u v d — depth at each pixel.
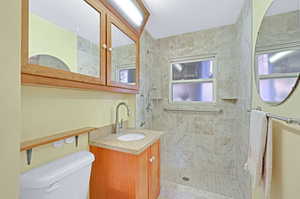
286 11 0.73
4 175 0.39
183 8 1.56
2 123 0.39
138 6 1.35
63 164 0.82
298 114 0.61
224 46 1.96
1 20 0.39
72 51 0.89
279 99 0.78
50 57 0.76
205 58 2.11
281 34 0.77
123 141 1.16
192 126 2.17
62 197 0.76
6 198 0.40
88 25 0.98
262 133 0.80
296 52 0.64
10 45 0.41
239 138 1.75
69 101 1.02
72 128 1.04
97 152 1.13
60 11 0.82
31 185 0.65
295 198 0.63
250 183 1.29
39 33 0.70
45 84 0.70
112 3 1.11
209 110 2.03
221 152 2.00
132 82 1.47
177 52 2.26
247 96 1.38
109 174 1.08
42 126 0.85
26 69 0.62
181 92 2.31
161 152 2.36
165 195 1.55
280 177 0.75
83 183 0.90
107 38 1.09
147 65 2.13
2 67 0.40
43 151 0.83
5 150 0.40
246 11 1.39
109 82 1.13
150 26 1.97
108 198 1.08
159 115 2.38
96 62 1.03
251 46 1.24
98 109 1.29
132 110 1.74
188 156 2.20
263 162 0.81
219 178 1.90
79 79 0.88
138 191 1.01
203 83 2.17
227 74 1.96
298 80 0.62
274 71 0.84
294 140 0.64
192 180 1.86
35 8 0.69
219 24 1.92
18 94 0.42
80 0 0.90
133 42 1.48
